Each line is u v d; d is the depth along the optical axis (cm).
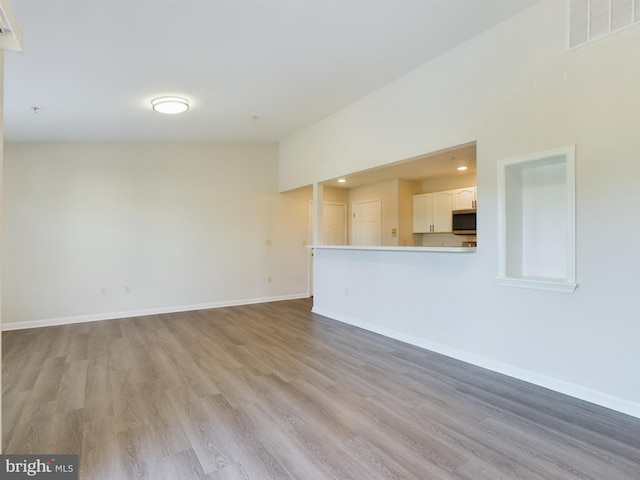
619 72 241
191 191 611
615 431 220
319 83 400
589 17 254
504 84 303
